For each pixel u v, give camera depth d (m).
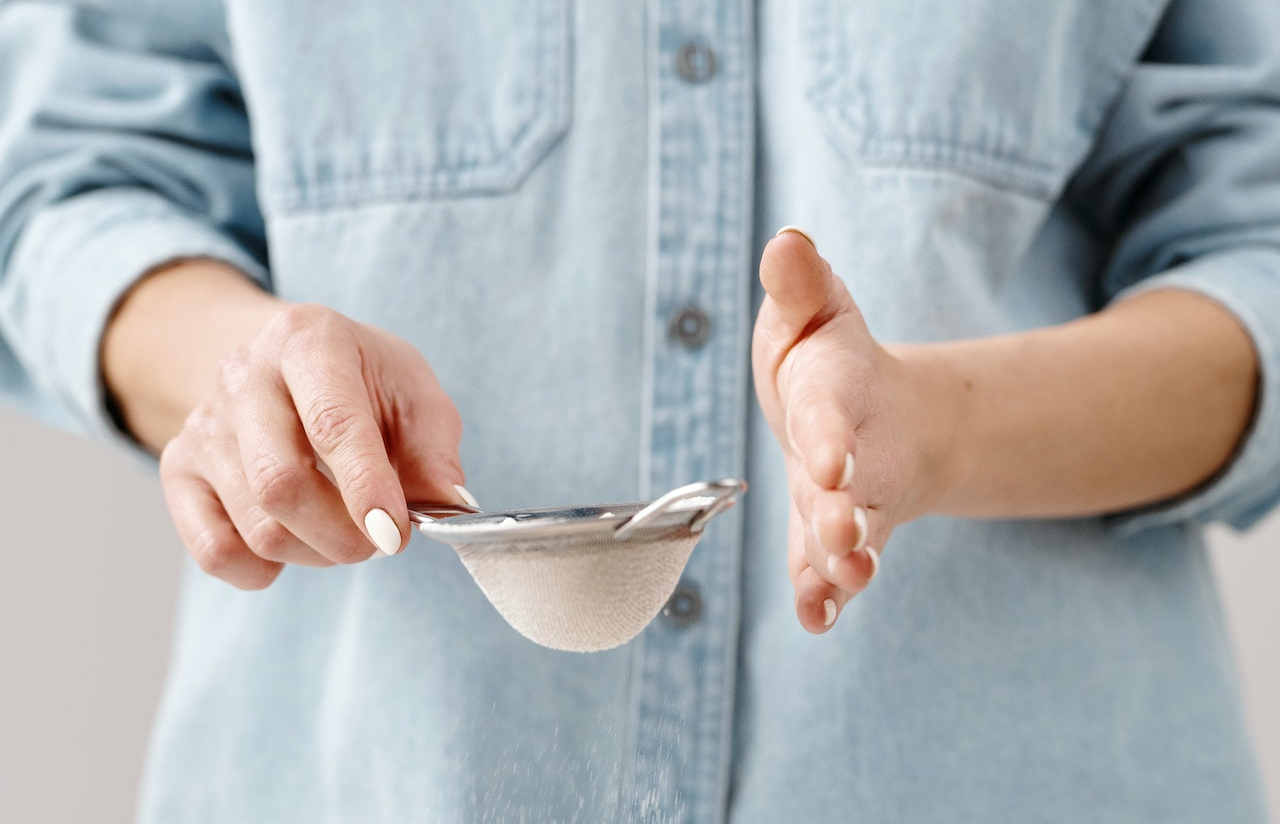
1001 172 0.69
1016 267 0.72
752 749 0.68
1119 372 0.65
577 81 0.70
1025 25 0.69
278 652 0.71
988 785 0.67
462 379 0.69
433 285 0.69
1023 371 0.64
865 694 0.67
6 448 1.02
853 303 0.57
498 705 0.68
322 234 0.71
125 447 0.72
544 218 0.69
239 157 0.78
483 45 0.70
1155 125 0.71
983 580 0.68
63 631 1.04
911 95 0.68
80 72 0.75
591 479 0.69
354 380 0.58
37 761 1.04
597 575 0.56
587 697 0.68
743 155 0.69
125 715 1.06
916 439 0.58
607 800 0.67
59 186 0.74
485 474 0.69
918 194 0.68
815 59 0.69
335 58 0.71
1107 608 0.69
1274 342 0.67
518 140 0.69
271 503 0.58
